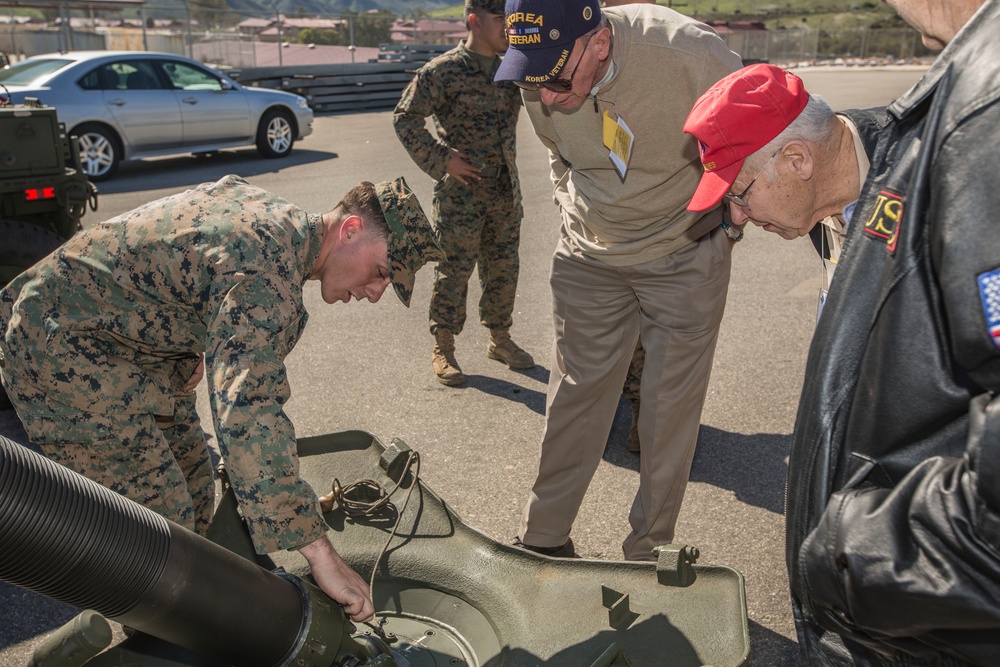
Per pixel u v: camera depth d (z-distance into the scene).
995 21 1.26
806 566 1.40
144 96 10.82
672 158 2.48
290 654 1.85
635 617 2.14
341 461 2.87
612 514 3.49
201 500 2.77
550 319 5.63
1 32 17.61
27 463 1.56
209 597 1.72
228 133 11.64
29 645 2.79
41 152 4.53
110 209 8.84
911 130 1.39
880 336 1.35
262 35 20.92
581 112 2.49
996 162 1.17
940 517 1.21
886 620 1.30
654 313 2.67
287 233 2.02
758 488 3.64
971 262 1.17
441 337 4.65
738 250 7.35
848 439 1.43
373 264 2.13
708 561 3.16
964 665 1.36
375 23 22.80
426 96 4.29
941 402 1.29
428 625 2.37
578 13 2.28
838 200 1.72
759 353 5.06
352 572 1.96
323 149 12.96
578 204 2.68
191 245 2.00
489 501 3.57
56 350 2.15
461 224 4.46
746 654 1.93
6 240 4.29
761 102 1.63
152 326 2.13
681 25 2.40
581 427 2.83
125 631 2.61
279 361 1.87
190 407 2.66
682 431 2.76
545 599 2.29
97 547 1.59
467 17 4.27
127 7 18.53
